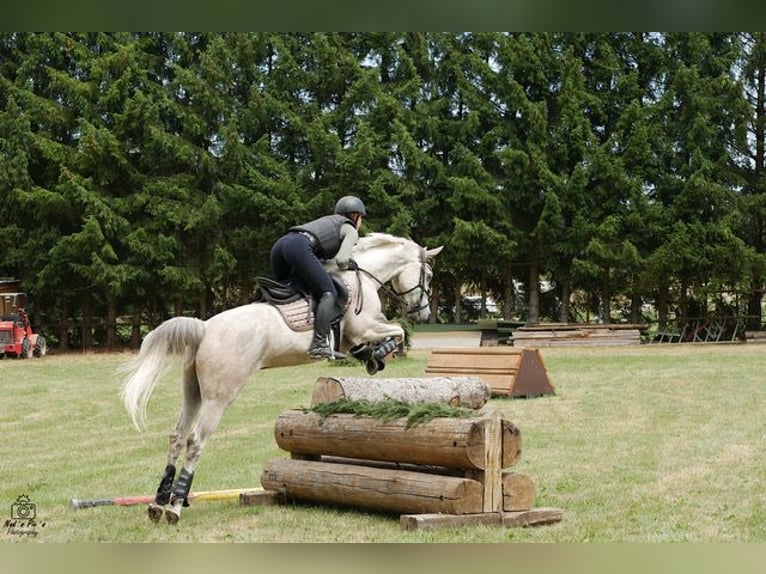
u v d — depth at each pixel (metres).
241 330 7.42
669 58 31.97
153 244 29.14
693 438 11.09
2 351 25.42
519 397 15.45
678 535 6.62
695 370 19.41
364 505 7.39
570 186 30.16
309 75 31.91
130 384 7.14
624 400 14.95
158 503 7.37
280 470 8.02
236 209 30.25
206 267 30.47
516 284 35.12
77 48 30.45
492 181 30.61
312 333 7.71
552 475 8.93
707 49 30.97
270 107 31.11
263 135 31.16
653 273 29.61
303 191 30.61
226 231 30.94
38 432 13.05
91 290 30.69
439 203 31.66
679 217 30.19
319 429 7.75
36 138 28.78
